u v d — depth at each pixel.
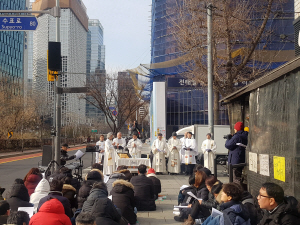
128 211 6.91
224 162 13.13
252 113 7.82
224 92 18.89
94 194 5.80
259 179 7.07
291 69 5.34
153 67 33.00
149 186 8.48
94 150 12.39
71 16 95.25
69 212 5.86
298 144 5.44
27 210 5.31
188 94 52.75
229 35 17.22
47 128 55.69
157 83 21.59
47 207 4.30
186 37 18.02
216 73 17.73
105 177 9.31
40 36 93.12
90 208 5.65
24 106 45.94
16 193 5.84
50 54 11.05
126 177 8.16
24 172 18.28
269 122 6.67
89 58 148.00
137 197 8.32
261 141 7.11
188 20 18.31
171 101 54.22
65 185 7.11
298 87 5.46
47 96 56.28
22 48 95.81
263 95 7.10
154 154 16.50
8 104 42.41
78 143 70.56
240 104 11.03
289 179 5.66
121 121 31.23
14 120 42.47
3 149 40.31
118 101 30.61
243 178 9.10
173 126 53.78
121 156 14.45
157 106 21.39
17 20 12.13
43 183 6.81
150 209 8.40
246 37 17.70
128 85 30.84
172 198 10.24
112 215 5.29
